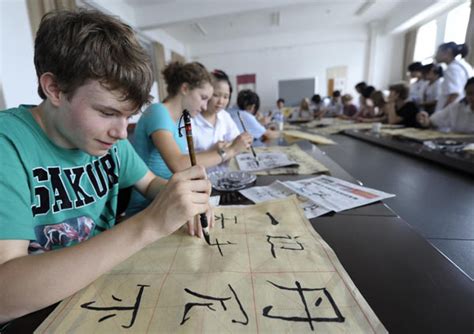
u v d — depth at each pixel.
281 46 5.43
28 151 0.42
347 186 0.70
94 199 0.54
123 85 0.36
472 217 0.55
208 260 0.38
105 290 0.33
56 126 0.43
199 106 1.01
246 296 0.31
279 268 0.36
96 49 0.34
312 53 5.36
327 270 0.35
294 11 4.12
